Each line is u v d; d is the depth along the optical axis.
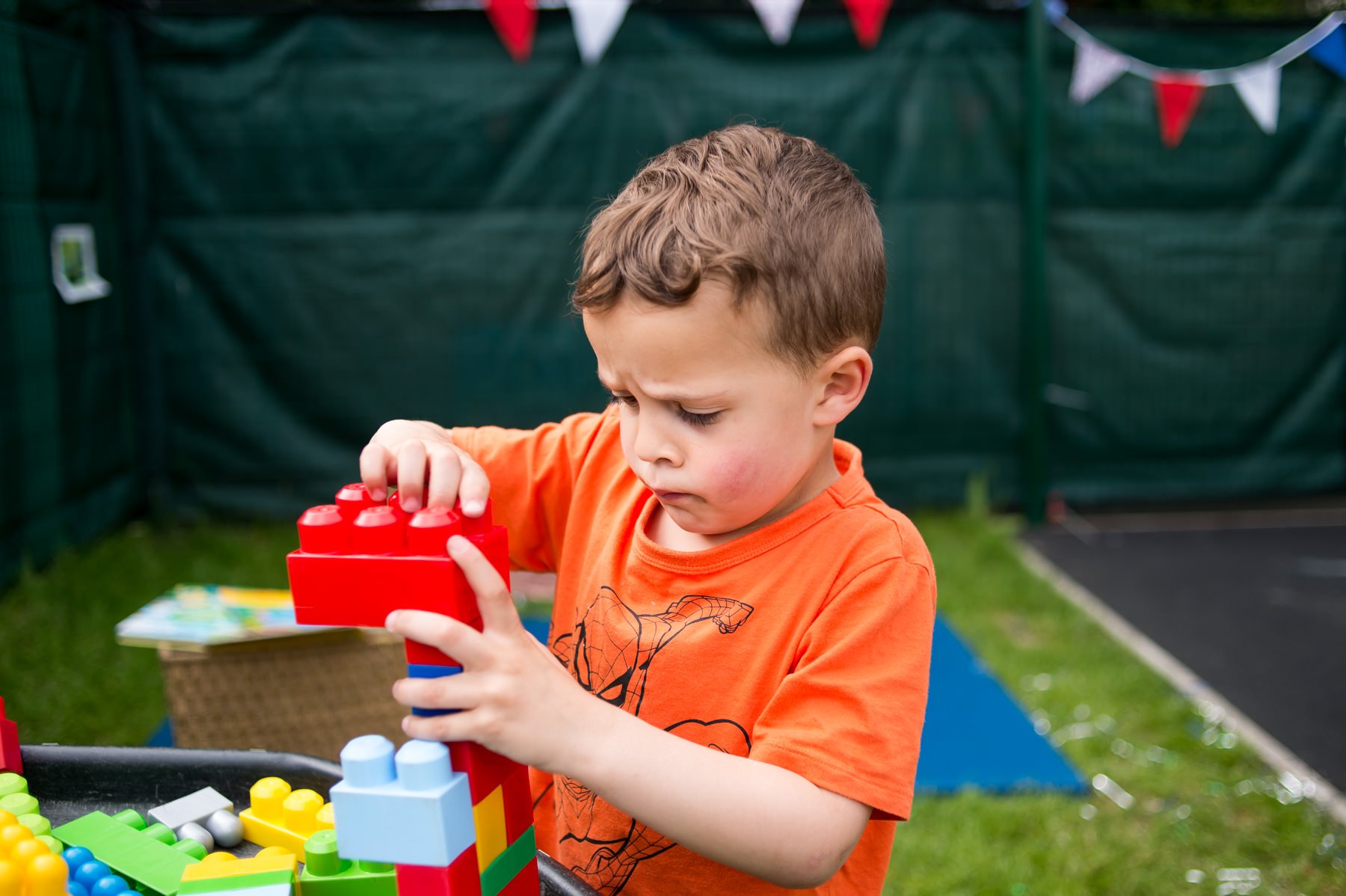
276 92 4.35
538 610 3.55
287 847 0.92
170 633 2.10
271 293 4.46
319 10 4.30
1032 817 2.41
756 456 0.86
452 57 4.37
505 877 0.74
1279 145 4.68
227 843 0.94
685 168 0.90
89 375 4.14
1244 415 4.87
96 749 1.06
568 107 4.42
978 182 4.58
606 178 4.47
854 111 4.49
